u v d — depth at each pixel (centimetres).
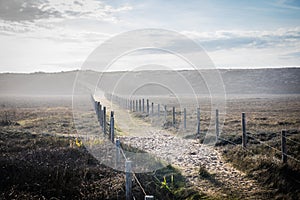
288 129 1472
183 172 917
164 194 755
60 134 1477
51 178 780
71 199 694
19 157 931
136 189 724
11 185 739
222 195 734
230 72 13475
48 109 3419
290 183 746
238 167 948
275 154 980
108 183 761
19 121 2159
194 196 736
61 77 13875
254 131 1462
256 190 753
